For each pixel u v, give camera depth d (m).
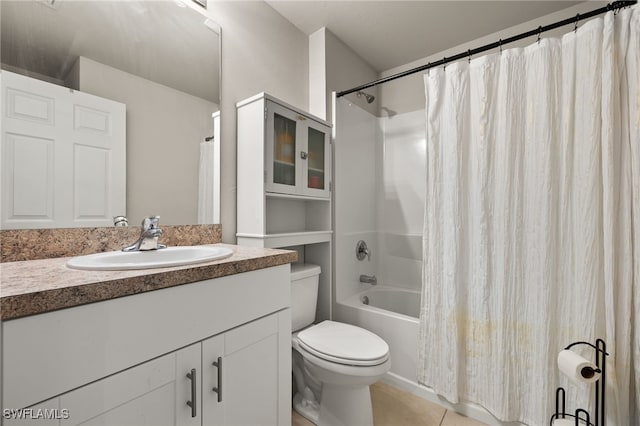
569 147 1.29
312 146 1.87
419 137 2.51
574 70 1.29
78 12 1.09
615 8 1.20
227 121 1.60
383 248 2.66
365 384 1.30
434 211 1.62
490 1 1.85
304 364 1.52
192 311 0.84
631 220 1.16
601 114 1.21
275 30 1.90
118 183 1.17
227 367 0.93
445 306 1.58
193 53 1.44
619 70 1.20
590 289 1.21
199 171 1.46
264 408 1.06
